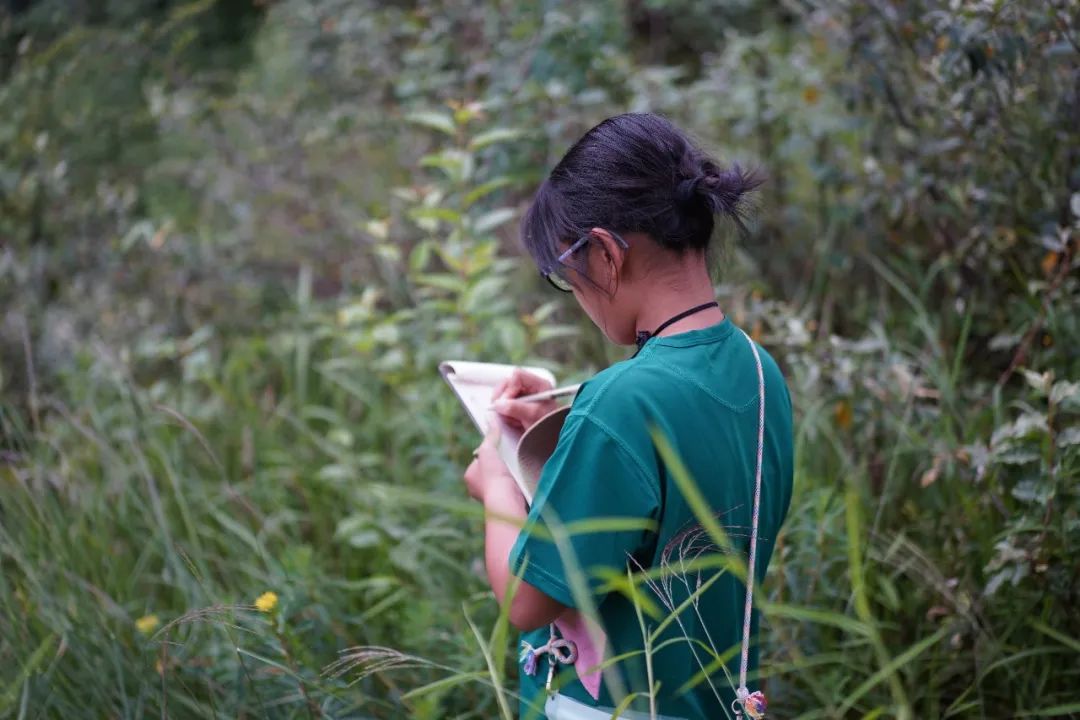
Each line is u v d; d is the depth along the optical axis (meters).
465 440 3.20
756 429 1.57
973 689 2.38
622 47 4.59
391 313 4.38
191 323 4.45
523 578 1.46
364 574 3.20
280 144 4.79
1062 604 2.30
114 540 3.10
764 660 2.39
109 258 4.38
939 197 3.31
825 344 2.88
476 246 3.32
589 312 1.62
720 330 1.56
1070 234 2.59
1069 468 2.28
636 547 1.48
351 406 4.15
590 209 1.52
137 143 4.96
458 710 2.44
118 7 5.64
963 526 2.58
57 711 2.29
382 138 4.67
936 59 2.91
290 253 4.77
